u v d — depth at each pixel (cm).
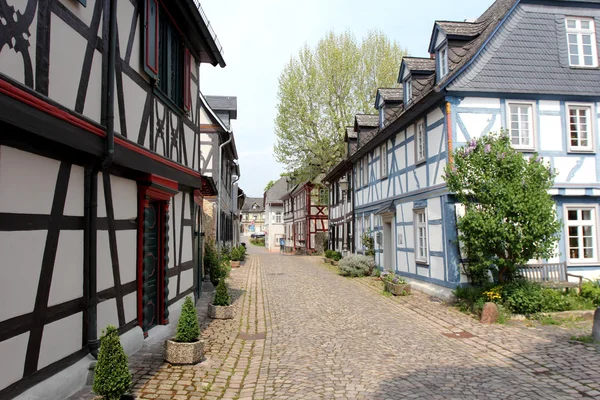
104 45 529
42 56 403
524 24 1124
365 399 476
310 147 2809
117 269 570
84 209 486
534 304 873
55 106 409
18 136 371
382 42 2962
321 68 2844
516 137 1097
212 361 608
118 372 408
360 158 2066
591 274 1096
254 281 1596
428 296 1172
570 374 553
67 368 443
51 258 420
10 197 364
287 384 524
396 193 1485
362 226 2047
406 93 1438
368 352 671
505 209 877
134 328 626
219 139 1866
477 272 997
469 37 1139
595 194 1105
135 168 596
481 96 1083
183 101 868
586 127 1130
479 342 721
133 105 619
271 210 5784
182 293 892
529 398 477
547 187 908
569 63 1128
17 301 369
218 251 1858
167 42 777
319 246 3491
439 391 500
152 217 723
